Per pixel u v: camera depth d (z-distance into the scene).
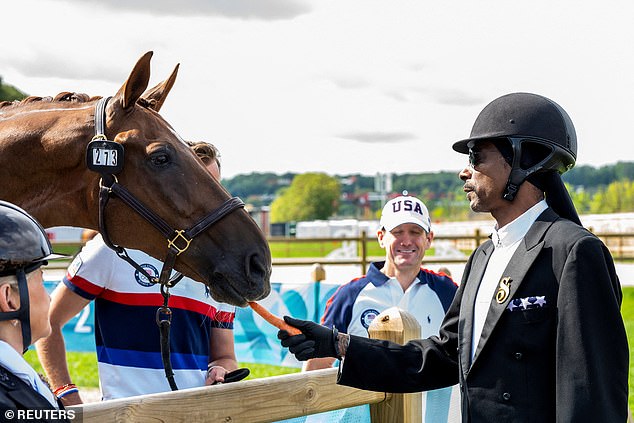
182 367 3.02
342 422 2.75
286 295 6.68
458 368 2.48
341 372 2.46
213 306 3.15
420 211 4.05
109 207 2.74
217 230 2.71
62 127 2.83
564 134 2.28
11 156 2.82
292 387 2.38
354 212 124.50
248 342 6.79
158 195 2.71
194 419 2.04
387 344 2.54
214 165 3.31
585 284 2.03
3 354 1.55
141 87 2.78
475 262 2.45
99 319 3.07
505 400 2.14
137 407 1.88
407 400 2.88
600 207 66.62
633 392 6.88
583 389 1.96
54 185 2.84
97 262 3.00
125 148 2.73
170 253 2.71
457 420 3.56
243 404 2.20
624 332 2.03
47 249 1.67
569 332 2.01
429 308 4.04
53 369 3.03
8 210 1.64
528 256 2.18
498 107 2.31
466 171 2.41
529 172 2.26
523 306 2.14
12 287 1.59
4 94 50.78
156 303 3.00
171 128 2.87
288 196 113.19
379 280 4.05
